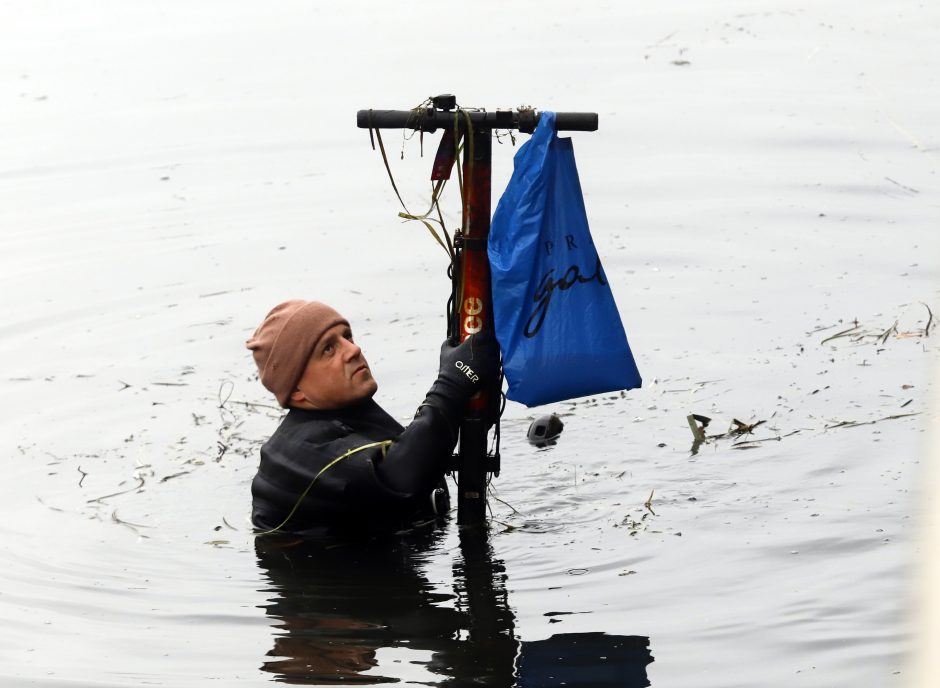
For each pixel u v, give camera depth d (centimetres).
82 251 3500
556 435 2283
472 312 1862
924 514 1816
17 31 6178
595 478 2081
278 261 3325
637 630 1545
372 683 1441
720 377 2469
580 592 1667
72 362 2795
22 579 1808
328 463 1886
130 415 2505
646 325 2766
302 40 5594
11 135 4622
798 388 2377
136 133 4528
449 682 1432
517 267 1803
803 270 2998
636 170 3784
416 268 3219
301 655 1526
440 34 5469
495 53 5050
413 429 1834
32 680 1484
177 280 3244
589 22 5459
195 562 1853
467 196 1839
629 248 3228
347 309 2975
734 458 2108
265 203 3784
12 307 3136
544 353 1831
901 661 1421
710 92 4416
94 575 1817
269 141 4331
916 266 2962
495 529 1905
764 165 3741
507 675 1445
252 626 1620
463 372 1842
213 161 4194
